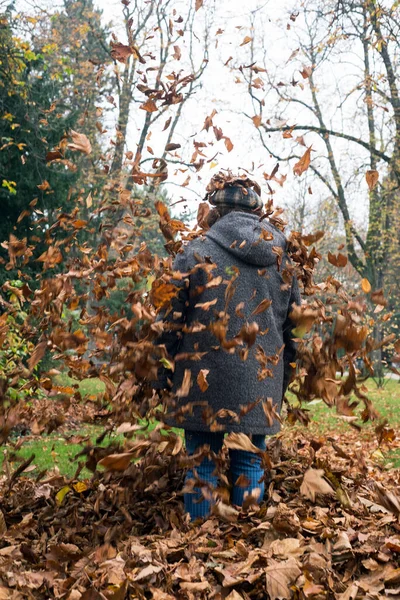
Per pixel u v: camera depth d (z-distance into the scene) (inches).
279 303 109.7
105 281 104.3
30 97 491.5
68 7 741.3
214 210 114.3
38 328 105.6
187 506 105.5
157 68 107.4
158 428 89.1
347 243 815.1
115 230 106.7
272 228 112.2
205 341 103.0
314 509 106.8
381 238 814.5
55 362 452.8
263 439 109.0
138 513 108.7
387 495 97.0
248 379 102.7
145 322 97.6
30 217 502.9
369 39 492.1
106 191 108.4
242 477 95.3
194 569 86.0
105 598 76.0
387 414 390.9
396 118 615.5
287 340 114.0
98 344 98.6
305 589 78.5
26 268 482.3
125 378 97.5
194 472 96.7
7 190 491.2
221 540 95.8
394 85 587.8
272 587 80.7
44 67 438.3
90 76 546.9
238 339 91.8
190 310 105.5
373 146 710.5
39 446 234.8
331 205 841.5
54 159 103.2
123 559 87.4
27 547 93.5
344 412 97.3
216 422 100.6
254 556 87.9
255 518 102.0
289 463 122.6
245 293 104.9
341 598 79.4
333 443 116.2
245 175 113.0
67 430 283.7
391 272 1010.7
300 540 93.2
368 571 88.0
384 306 96.5
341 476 118.0
